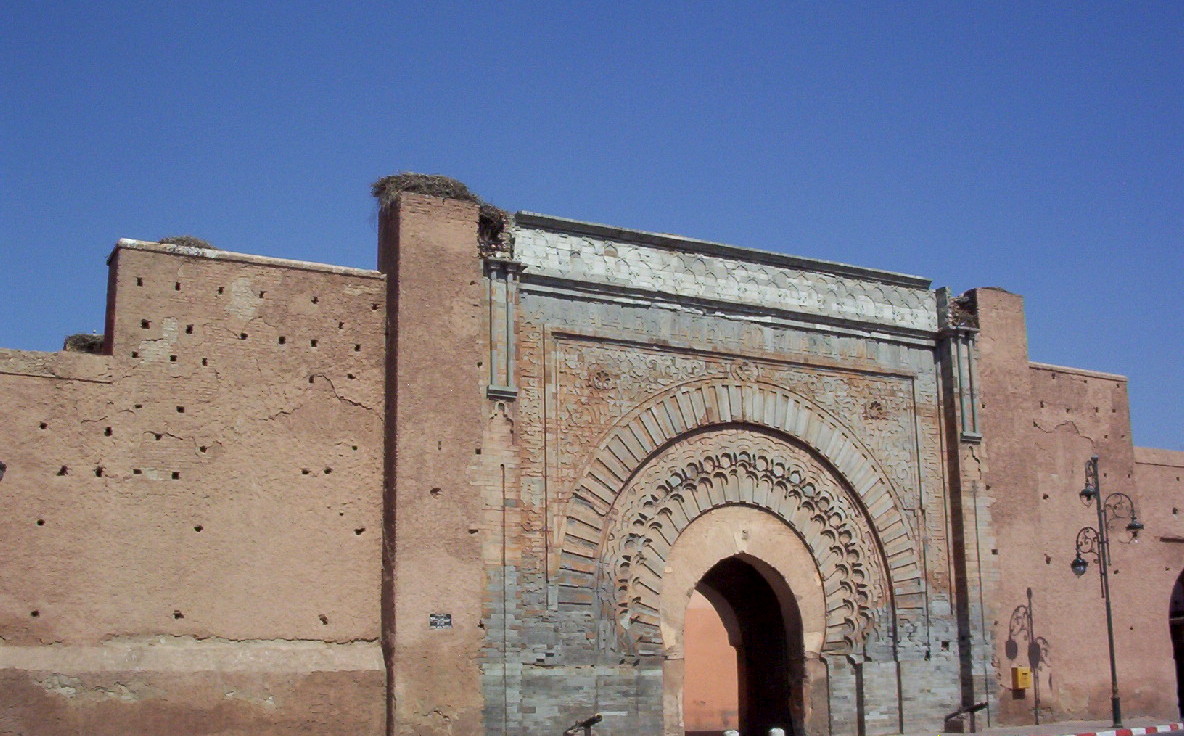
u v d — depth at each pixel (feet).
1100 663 84.33
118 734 54.54
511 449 65.05
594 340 69.67
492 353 65.62
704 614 115.24
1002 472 81.30
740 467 73.26
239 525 59.16
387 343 64.23
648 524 69.56
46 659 54.08
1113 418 89.97
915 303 81.56
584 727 64.54
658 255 72.59
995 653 78.33
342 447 62.23
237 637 58.18
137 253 59.47
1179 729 75.66
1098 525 83.05
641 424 69.97
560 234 69.82
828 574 74.95
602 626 66.59
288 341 62.03
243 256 61.93
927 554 78.18
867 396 78.48
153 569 57.00
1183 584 104.94
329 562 60.75
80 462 56.44
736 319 74.43
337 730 58.80
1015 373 83.56
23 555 54.65
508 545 63.82
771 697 78.38
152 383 58.59
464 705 60.95
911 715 75.15
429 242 65.00
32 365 56.34
